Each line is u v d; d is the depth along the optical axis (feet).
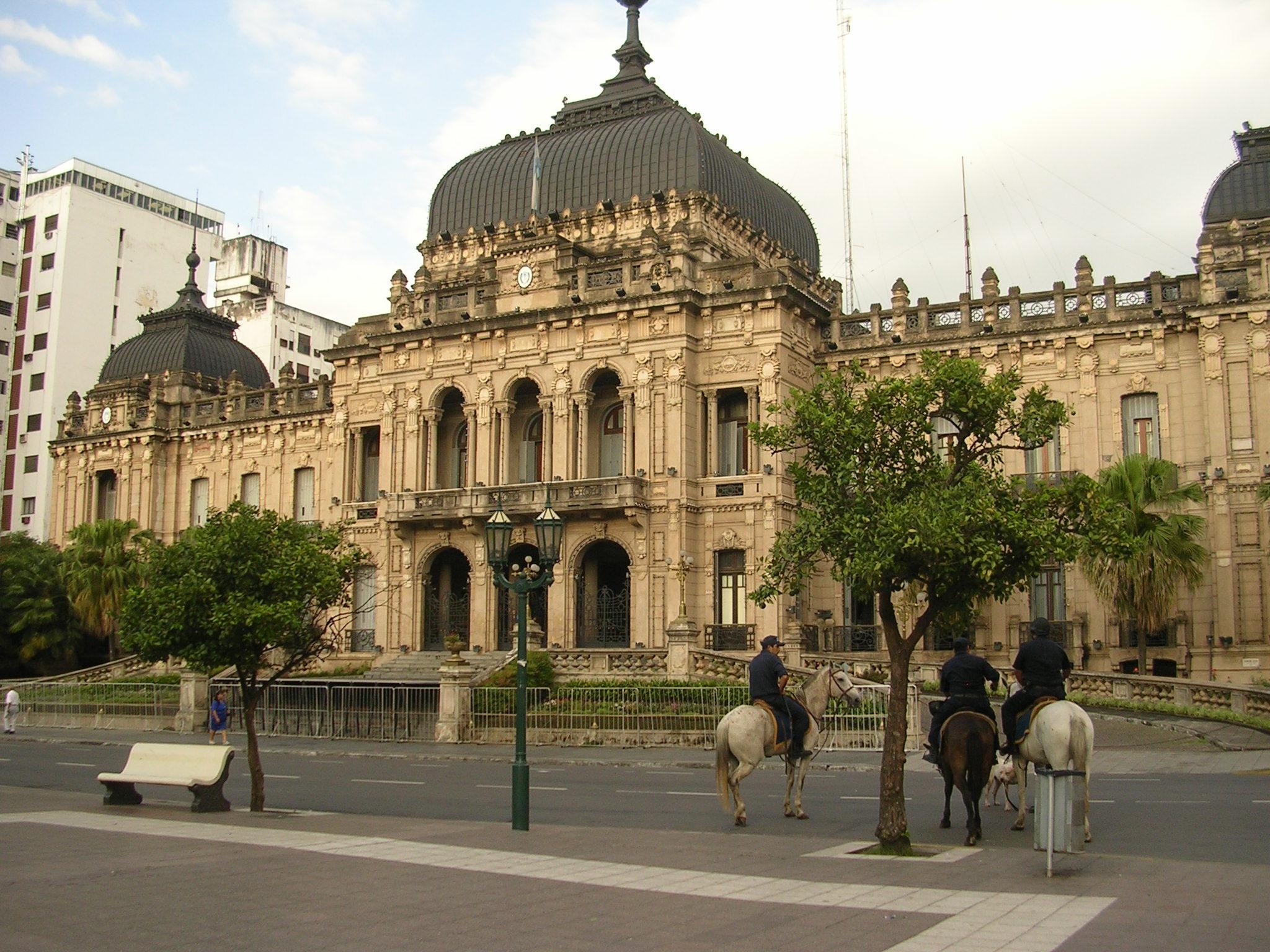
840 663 163.73
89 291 341.82
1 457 337.31
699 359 185.88
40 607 231.30
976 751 63.98
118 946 40.68
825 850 60.75
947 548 63.67
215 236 385.09
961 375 69.05
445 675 147.13
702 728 133.59
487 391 197.88
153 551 90.12
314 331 387.75
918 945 39.86
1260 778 94.53
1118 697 144.15
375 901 47.52
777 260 212.84
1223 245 171.53
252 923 43.80
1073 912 44.60
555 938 41.39
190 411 256.73
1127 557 67.31
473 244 213.46
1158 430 172.04
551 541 75.66
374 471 220.02
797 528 71.26
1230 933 40.75
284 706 163.73
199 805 78.84
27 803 85.20
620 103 218.79
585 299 191.72
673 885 50.70
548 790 97.91
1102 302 178.50
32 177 368.48
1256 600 161.17
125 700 177.68
